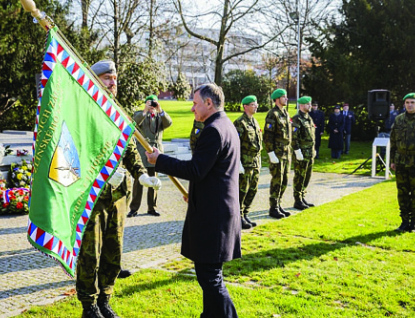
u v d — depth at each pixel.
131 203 8.36
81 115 3.21
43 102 2.92
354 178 13.53
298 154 8.73
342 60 25.00
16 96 16.36
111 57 18.47
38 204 2.82
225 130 3.50
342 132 18.25
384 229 7.24
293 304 4.34
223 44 21.83
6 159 9.27
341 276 5.13
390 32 24.34
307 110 8.98
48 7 16.56
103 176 3.35
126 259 5.81
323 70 26.19
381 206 9.16
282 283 4.95
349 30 25.91
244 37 23.28
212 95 3.56
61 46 3.07
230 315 3.48
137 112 7.98
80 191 3.16
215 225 3.43
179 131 26.17
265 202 9.74
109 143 3.39
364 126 24.16
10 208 8.27
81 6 19.02
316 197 10.39
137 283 4.88
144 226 7.59
